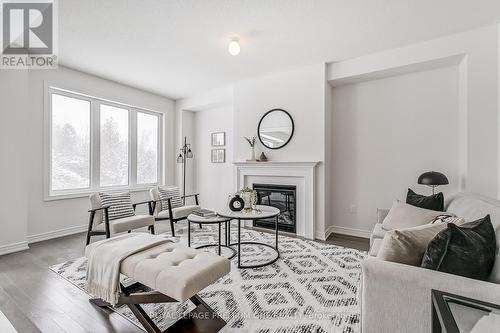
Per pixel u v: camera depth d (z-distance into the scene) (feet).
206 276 4.96
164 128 16.79
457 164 9.84
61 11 7.37
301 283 7.02
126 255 5.54
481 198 6.50
